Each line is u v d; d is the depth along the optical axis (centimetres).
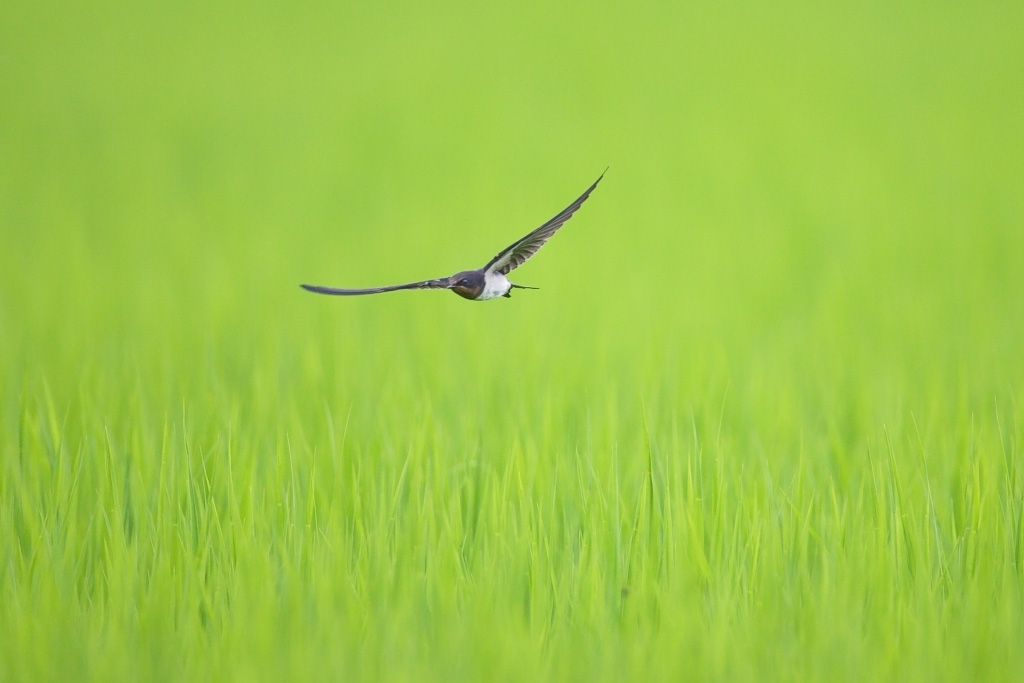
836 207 2648
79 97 4128
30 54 4906
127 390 1239
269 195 2908
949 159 3084
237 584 818
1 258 2066
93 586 873
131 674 752
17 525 919
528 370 1363
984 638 772
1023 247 2114
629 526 910
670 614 792
